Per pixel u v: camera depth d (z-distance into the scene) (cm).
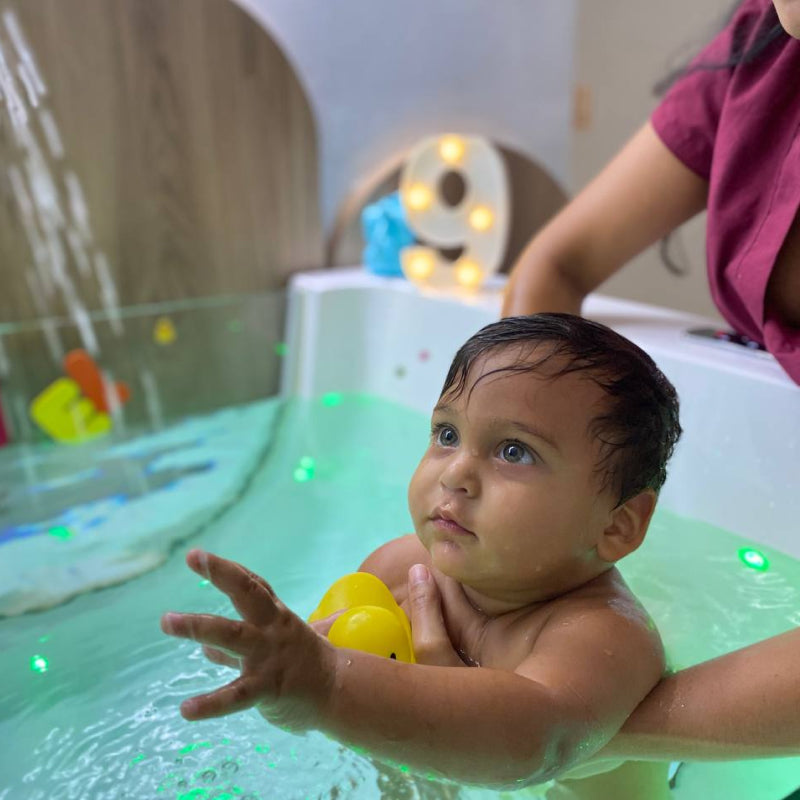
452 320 125
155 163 131
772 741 47
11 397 125
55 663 72
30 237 123
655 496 55
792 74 74
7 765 59
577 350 53
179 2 127
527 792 54
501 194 134
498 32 161
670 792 55
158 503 105
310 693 40
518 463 51
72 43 120
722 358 89
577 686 46
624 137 195
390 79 152
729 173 79
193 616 38
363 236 155
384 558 69
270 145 142
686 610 74
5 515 103
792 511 80
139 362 134
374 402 136
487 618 57
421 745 42
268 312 143
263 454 120
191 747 59
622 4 181
